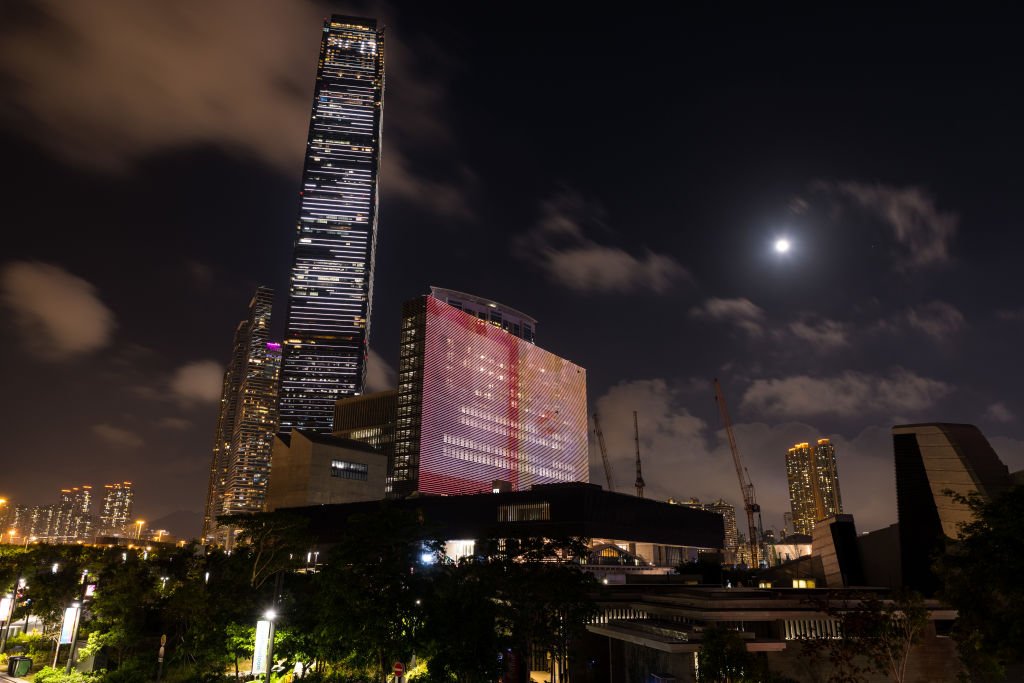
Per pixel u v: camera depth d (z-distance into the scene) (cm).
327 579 4972
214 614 5828
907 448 9219
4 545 13512
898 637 4209
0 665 6488
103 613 6216
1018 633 3152
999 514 3341
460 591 5266
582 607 5369
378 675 5869
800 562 12600
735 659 4069
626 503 19050
